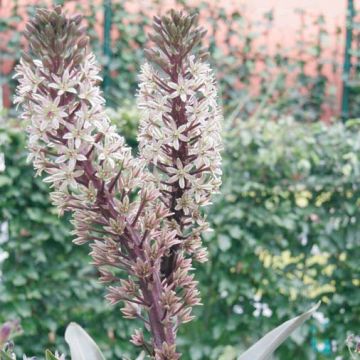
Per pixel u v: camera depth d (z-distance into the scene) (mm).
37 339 5457
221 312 5617
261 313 5641
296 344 5609
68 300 5449
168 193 1715
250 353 1586
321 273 5641
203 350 5555
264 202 5574
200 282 5566
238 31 6941
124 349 5492
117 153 1629
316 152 5602
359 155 5578
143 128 1724
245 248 5523
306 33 7238
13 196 5328
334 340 5656
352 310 5645
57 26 1624
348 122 5766
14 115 6102
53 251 5438
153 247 1609
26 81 1629
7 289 5355
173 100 1729
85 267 5430
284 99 6949
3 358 1682
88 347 1763
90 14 6703
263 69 6957
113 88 6648
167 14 1764
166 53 1743
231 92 6848
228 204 5508
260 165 5570
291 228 5512
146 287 1616
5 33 6629
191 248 1695
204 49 1764
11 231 5344
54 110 1597
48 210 5363
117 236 1630
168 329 1607
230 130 5723
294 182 5594
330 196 5637
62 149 1604
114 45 6695
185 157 1718
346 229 5617
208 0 6961
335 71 7051
